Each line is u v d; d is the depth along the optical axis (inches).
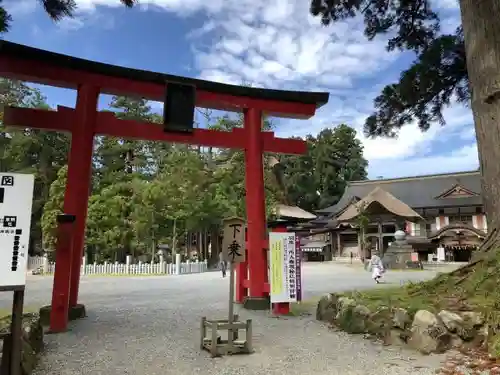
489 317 215.8
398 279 754.2
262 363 197.0
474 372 175.3
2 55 300.2
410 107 530.9
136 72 339.0
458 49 444.8
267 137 394.3
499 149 289.1
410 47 527.5
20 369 161.0
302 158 2261.3
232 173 1094.4
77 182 311.6
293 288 346.6
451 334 214.1
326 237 1685.5
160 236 1027.3
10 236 139.5
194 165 1007.0
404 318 230.8
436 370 181.5
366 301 276.5
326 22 495.2
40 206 1245.7
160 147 1354.6
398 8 488.1
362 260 1349.7
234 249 237.3
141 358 204.5
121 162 1299.2
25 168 1222.9
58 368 187.2
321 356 209.0
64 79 318.0
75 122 318.7
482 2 303.6
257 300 365.4
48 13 291.3
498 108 291.3
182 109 353.1
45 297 467.8
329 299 312.7
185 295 478.0
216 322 216.2
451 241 1424.7
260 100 394.6
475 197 1555.1
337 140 2311.8
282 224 356.2
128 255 1039.0
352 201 1539.1
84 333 262.4
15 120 300.8
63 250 277.0
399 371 182.1
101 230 937.5
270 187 1279.5
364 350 219.9
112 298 450.0
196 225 1029.8
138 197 967.6
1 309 347.3
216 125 1056.2
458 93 506.9
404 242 1184.8
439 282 290.0
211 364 194.9
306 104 408.5
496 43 293.0
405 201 1675.7
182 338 248.5
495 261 269.0
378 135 570.9
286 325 294.8
